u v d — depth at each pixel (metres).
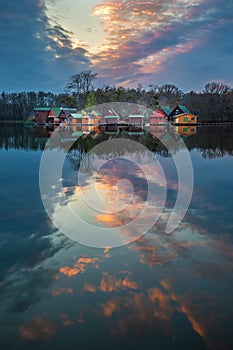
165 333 2.23
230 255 3.47
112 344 2.14
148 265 3.26
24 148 17.16
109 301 2.62
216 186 7.12
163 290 2.78
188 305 2.55
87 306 2.55
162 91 81.00
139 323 2.34
